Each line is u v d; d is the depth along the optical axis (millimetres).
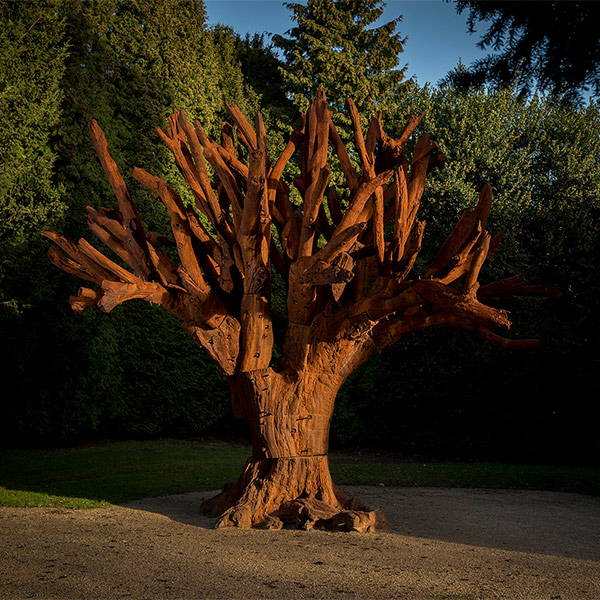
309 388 6516
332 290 6117
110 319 12703
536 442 12414
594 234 12617
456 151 15703
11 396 11867
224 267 6836
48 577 4348
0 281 11352
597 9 6500
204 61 15586
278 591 4086
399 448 13469
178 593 4027
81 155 12375
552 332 12164
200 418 13750
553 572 4672
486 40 7402
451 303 5859
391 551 5188
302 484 6367
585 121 16109
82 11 13656
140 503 7262
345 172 6789
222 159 6664
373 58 18453
